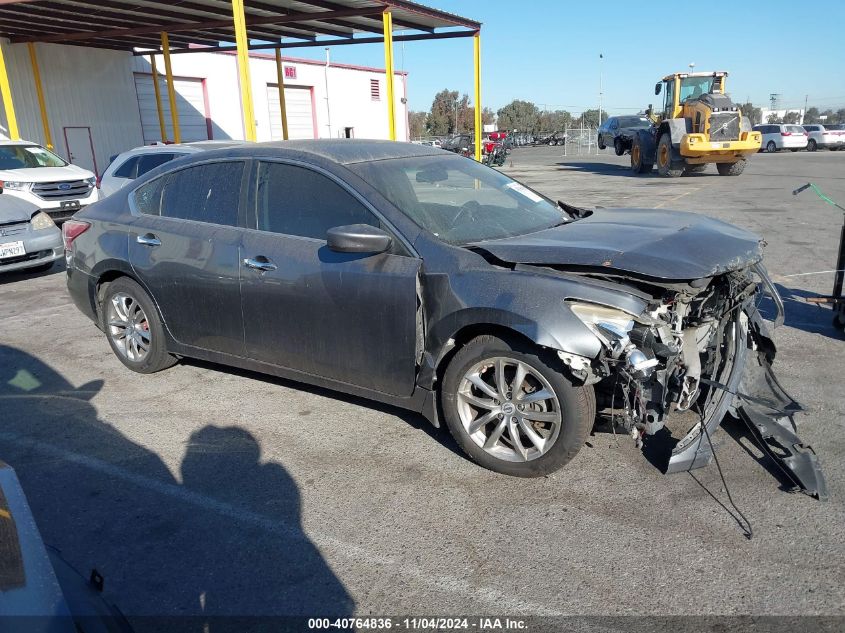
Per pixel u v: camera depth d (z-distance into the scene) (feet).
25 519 6.12
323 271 12.64
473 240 12.40
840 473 11.47
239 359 14.65
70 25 57.41
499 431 11.61
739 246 11.78
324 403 15.03
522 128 323.98
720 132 68.59
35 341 20.12
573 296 10.33
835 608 8.34
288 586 9.15
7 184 39.09
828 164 88.28
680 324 11.32
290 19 54.49
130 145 74.38
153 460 12.71
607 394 11.43
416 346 11.82
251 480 11.91
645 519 10.34
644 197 53.83
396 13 52.60
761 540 9.72
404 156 14.44
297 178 13.56
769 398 12.68
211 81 83.35
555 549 9.70
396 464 12.28
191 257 14.70
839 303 18.85
